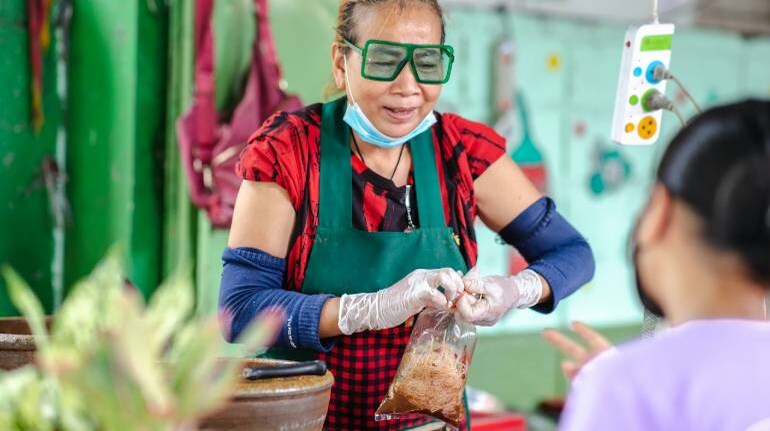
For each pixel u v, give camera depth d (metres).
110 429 1.07
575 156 4.35
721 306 1.12
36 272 3.39
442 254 2.10
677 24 4.58
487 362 4.11
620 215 4.51
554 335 1.38
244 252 2.04
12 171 3.32
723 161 1.10
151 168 3.46
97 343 1.10
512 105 4.14
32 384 1.16
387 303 1.91
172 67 3.42
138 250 3.45
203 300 3.44
